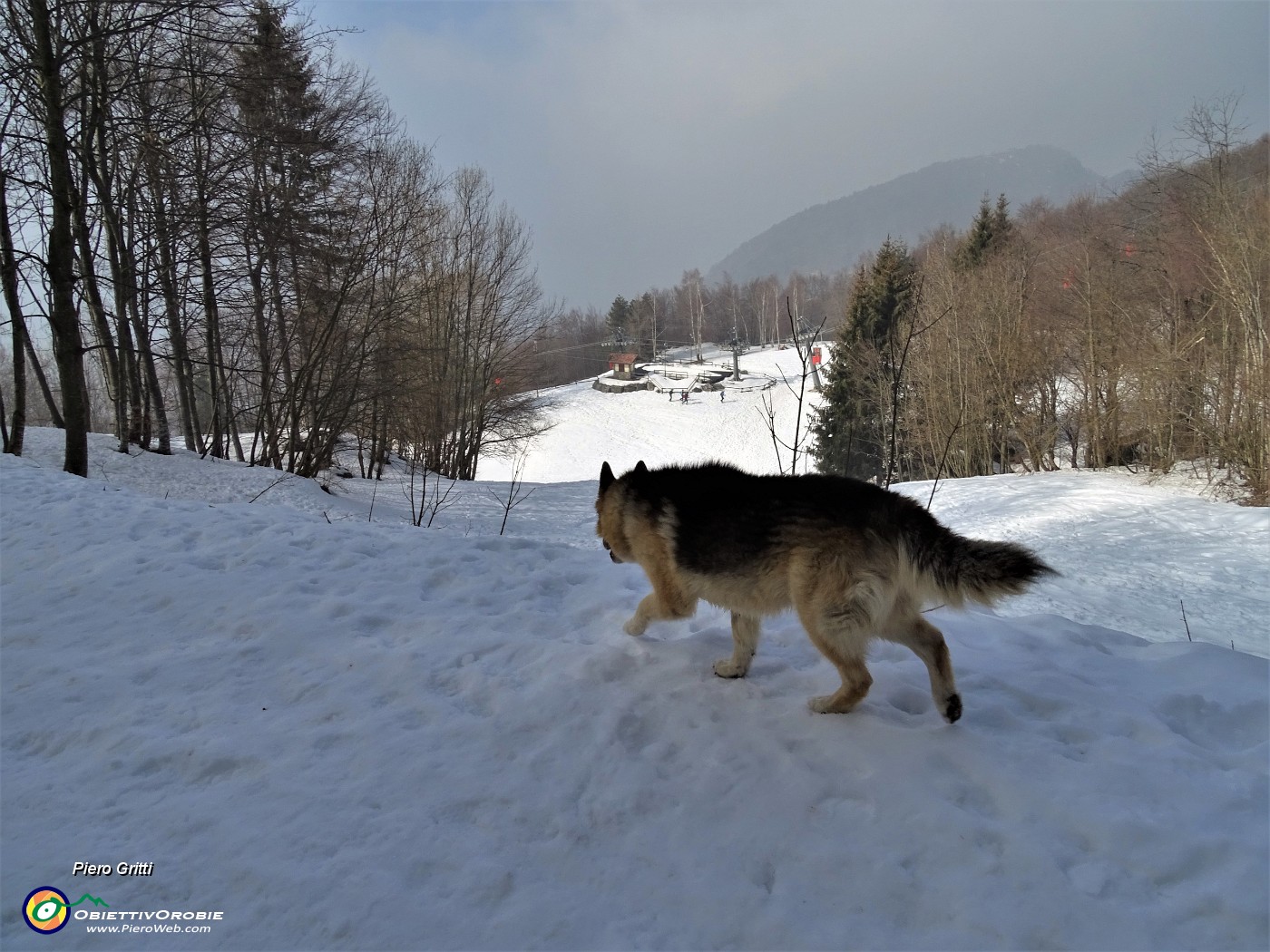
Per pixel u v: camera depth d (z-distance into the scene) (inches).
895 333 1022.4
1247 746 156.0
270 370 910.4
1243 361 860.0
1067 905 103.0
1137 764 137.1
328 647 180.9
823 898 106.0
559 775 133.3
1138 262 1152.8
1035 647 204.7
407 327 1131.9
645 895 106.0
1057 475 1049.5
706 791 129.3
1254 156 987.3
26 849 112.1
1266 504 788.0
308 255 832.3
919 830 118.3
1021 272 1314.0
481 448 1493.6
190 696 158.7
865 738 143.7
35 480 379.6
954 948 96.9
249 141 743.7
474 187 1350.9
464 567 244.7
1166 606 502.9
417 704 156.1
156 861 110.1
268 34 745.0
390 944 96.2
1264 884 106.0
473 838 117.0
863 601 149.6
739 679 172.4
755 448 2215.8
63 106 570.6
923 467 1422.2
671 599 181.6
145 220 765.3
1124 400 1114.1
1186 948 96.3
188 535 266.7
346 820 119.8
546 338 1598.2
